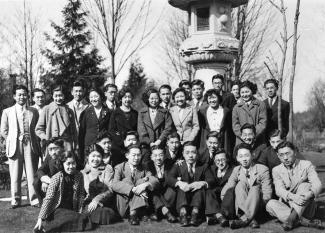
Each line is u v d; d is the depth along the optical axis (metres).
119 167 6.53
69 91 27.75
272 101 7.59
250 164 6.11
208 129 7.25
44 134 7.16
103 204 6.35
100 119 7.36
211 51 10.50
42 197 6.80
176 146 6.66
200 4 10.65
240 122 7.16
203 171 6.34
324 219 6.17
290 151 5.92
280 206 5.82
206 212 5.99
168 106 7.81
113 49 11.89
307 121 47.81
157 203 6.26
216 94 7.25
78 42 28.89
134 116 7.46
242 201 5.94
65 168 5.98
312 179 5.85
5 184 10.55
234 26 15.63
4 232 5.77
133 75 38.62
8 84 20.48
